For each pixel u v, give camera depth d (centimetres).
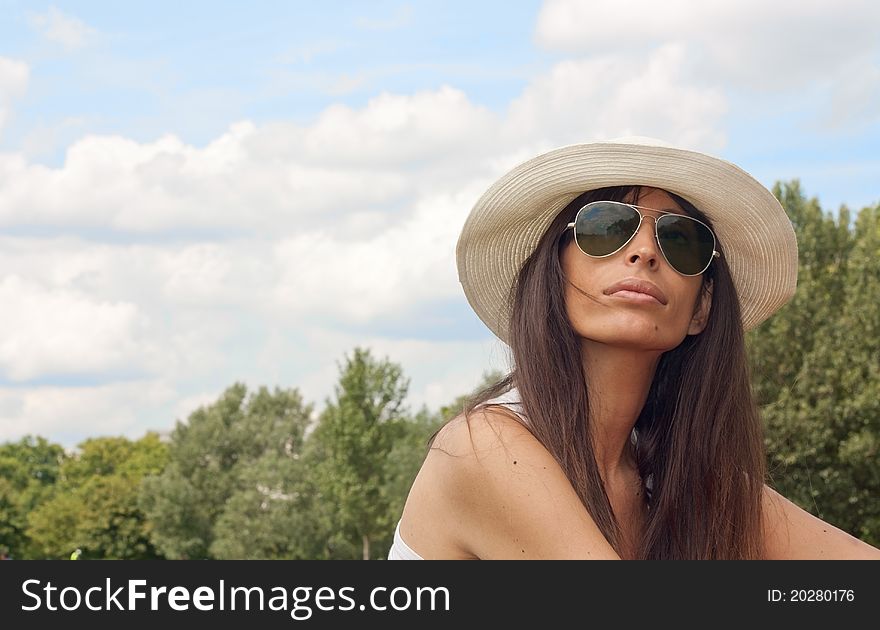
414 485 311
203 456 9300
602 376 304
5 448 12375
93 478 10594
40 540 10119
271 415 9550
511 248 346
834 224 3014
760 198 316
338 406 5678
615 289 287
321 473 7038
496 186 321
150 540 9869
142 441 12106
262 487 7706
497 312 365
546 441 292
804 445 2556
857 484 2592
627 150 298
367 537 5722
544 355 300
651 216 292
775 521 340
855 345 2638
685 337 329
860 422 2581
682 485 325
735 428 326
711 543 320
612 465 323
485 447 285
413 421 5800
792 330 2720
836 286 2909
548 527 273
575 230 294
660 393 335
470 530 292
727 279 325
